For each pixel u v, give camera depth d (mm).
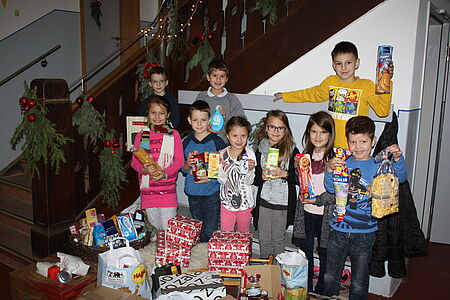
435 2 2689
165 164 2543
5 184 3625
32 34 4047
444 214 3475
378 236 2350
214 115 2559
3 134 3875
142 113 2920
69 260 2098
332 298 1753
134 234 2469
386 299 2533
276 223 2330
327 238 2141
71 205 2773
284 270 1699
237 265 1974
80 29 4570
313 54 2717
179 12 3133
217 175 2285
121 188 3014
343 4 2574
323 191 2158
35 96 2500
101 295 1632
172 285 1684
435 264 3086
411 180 2721
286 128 2250
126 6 5027
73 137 2781
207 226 2598
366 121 1910
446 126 3346
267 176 2141
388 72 2055
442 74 3240
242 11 2963
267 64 2896
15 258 2799
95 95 2895
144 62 3199
